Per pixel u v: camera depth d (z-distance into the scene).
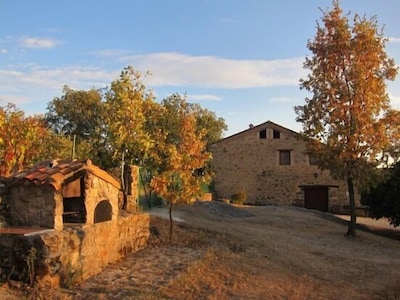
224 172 36.66
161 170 14.07
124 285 8.93
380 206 26.33
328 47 19.64
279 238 17.25
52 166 9.77
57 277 8.20
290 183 35.75
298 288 10.70
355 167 19.53
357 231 22.86
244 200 34.41
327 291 10.76
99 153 16.69
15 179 9.07
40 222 8.99
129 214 12.39
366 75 19.33
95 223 10.09
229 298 9.25
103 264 10.23
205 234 15.16
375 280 12.33
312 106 19.88
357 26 19.52
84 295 8.04
